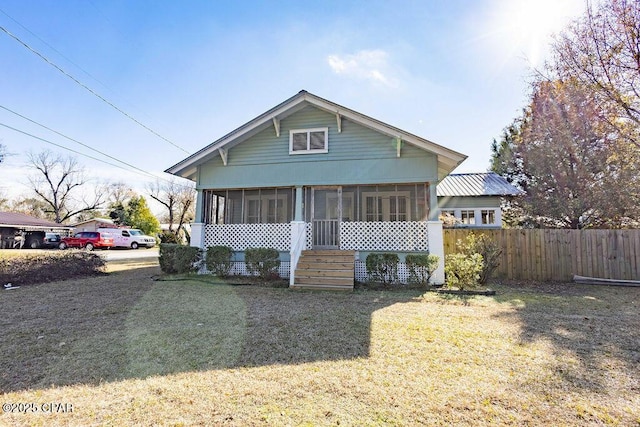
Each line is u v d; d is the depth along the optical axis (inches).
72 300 249.6
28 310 218.5
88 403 101.2
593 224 546.6
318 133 387.9
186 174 442.6
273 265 345.4
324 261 334.0
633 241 351.3
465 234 389.1
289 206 431.2
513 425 90.0
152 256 754.2
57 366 128.7
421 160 359.6
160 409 97.7
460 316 205.0
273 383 114.3
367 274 336.5
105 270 429.7
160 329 176.6
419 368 126.9
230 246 398.3
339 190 390.0
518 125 684.7
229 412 96.2
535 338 162.7
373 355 140.2
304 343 155.2
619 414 95.5
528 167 617.0
